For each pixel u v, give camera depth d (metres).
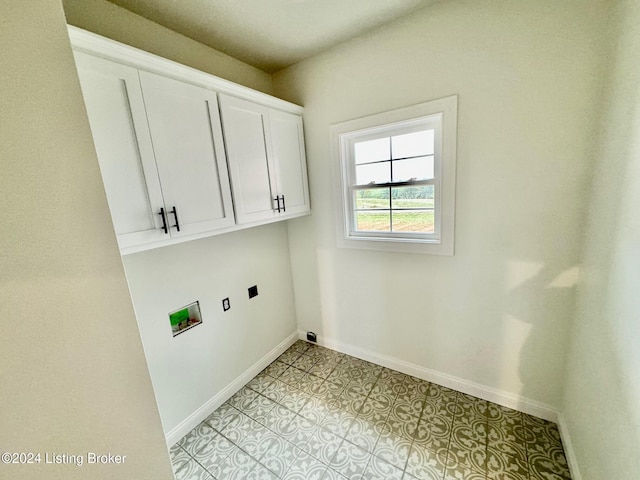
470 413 1.73
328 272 2.37
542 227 1.44
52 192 0.53
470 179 1.59
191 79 1.37
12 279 0.48
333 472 1.43
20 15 0.48
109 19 1.33
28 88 0.49
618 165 1.00
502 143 1.46
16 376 0.50
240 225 1.68
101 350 0.61
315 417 1.79
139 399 0.69
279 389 2.07
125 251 1.17
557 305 1.48
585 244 1.30
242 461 1.53
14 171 0.48
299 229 2.43
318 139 2.11
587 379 1.21
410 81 1.65
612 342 0.97
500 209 1.54
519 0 1.30
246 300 2.16
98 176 0.60
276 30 1.63
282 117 1.93
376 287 2.14
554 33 1.25
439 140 1.71
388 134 1.88
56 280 0.54
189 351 1.76
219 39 1.70
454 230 1.70
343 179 2.08
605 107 1.15
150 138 1.22
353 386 2.05
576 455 1.31
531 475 1.34
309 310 2.60
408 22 1.59
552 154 1.35
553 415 1.61
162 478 0.75
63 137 0.54
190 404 1.78
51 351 0.54
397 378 2.10
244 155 1.67
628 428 0.84
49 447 0.55
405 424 1.68
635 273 0.82
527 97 1.36
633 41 0.93
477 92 1.47
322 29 1.66
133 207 1.18
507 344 1.68
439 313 1.89
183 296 1.71
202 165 1.45
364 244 2.09
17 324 0.49
